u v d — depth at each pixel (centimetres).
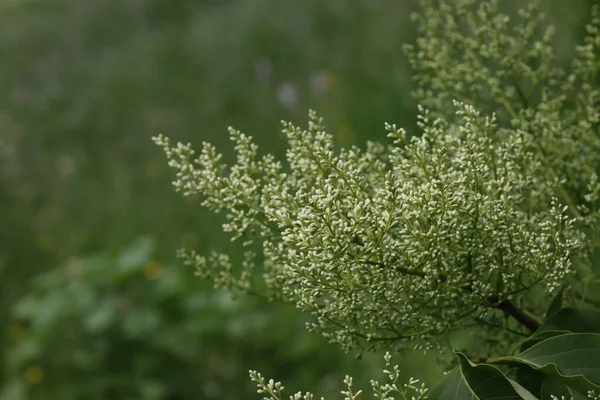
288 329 432
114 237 580
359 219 122
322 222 122
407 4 604
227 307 443
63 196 627
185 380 434
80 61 795
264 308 449
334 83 573
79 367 434
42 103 733
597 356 120
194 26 792
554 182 151
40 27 855
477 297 131
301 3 714
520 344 130
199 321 441
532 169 150
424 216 124
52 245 588
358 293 131
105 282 443
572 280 163
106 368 433
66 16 862
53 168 654
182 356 435
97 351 432
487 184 133
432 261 126
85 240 589
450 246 130
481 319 138
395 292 129
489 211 130
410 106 396
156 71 740
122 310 434
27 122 714
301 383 396
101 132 692
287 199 138
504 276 130
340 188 132
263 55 695
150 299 442
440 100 181
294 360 419
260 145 600
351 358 383
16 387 435
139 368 431
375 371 356
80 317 444
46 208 619
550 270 134
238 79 694
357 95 549
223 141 638
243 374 431
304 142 141
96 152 673
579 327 130
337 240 122
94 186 632
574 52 249
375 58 579
